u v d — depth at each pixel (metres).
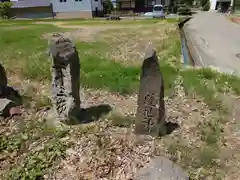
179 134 5.10
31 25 28.30
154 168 4.00
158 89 4.65
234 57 12.31
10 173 4.15
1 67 6.47
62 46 5.00
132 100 6.91
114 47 14.80
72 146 4.65
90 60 11.11
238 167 4.27
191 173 4.04
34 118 5.79
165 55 11.87
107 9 52.25
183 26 23.12
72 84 5.17
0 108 5.83
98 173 4.04
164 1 54.09
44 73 8.91
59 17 46.91
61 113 5.34
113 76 8.57
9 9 47.78
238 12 39.47
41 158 4.39
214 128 5.33
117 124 5.39
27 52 13.24
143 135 4.93
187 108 6.35
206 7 57.81
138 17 39.19
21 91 7.42
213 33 19.47
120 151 4.48
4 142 4.89
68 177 4.02
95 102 6.78
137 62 11.12
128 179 3.89
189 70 8.92
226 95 7.05
